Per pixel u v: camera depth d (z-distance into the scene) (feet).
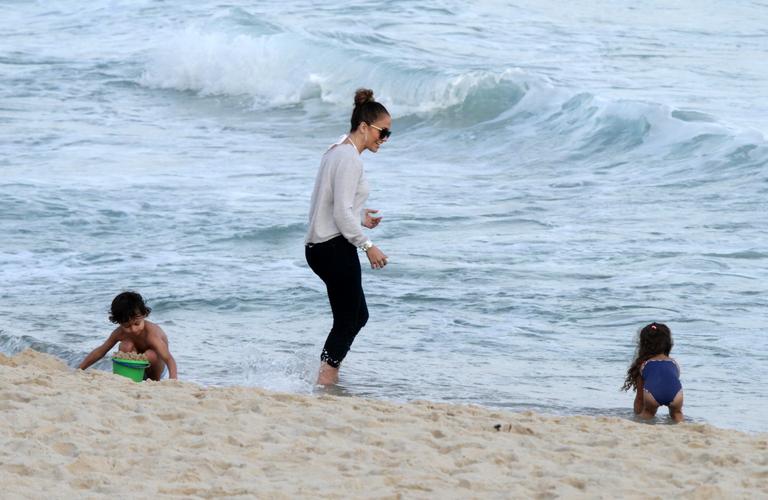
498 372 105.81
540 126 245.45
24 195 186.50
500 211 175.63
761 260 143.54
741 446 74.18
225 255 152.97
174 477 58.54
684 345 113.29
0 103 287.07
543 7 380.78
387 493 57.21
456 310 126.62
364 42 322.34
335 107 289.53
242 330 120.16
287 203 182.39
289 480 59.16
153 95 306.14
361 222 96.27
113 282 140.05
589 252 149.48
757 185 186.70
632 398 98.68
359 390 99.30
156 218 173.27
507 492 58.34
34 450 62.28
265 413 76.13
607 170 207.72
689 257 145.28
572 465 66.18
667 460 69.26
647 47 321.11
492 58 303.48
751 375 104.63
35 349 112.37
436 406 85.05
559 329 119.55
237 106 295.28
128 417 72.28
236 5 395.55
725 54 312.09
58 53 353.92
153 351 98.48
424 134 252.21
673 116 225.15
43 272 145.89
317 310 127.44
